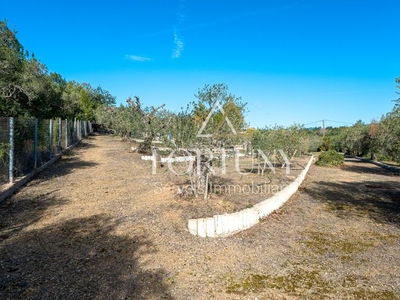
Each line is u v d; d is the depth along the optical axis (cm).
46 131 1155
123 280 344
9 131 744
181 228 514
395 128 856
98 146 2073
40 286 321
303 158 2047
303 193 934
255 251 452
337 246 490
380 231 573
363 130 2317
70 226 511
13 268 357
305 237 530
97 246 433
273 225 588
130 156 1542
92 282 335
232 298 321
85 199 686
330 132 4500
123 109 2347
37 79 1512
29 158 919
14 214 561
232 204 654
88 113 4131
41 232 479
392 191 988
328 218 658
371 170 1628
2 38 1462
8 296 299
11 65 1369
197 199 676
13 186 714
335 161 1784
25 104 1522
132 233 487
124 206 636
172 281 348
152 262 392
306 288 350
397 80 755
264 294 333
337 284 363
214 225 496
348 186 1082
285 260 427
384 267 413
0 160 720
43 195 706
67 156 1476
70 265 372
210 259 413
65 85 3838
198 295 323
